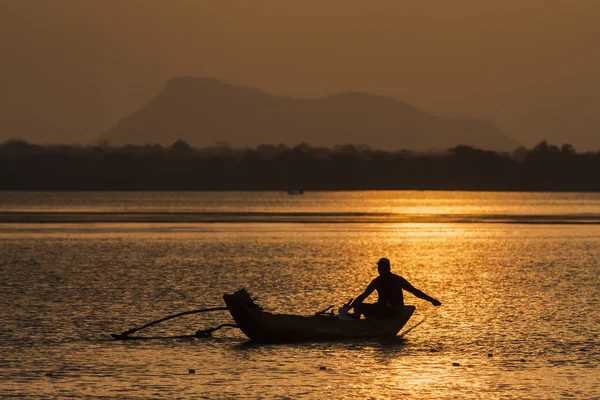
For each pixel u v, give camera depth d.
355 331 98.25
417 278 162.75
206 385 76.12
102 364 84.69
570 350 91.25
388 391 74.00
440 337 99.38
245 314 94.62
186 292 139.00
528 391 73.94
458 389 74.69
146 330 104.19
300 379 78.44
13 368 82.69
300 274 168.00
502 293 139.38
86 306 122.69
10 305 122.94
